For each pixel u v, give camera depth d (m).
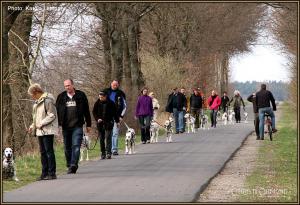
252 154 58.06
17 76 61.91
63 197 31.80
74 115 42.41
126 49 90.00
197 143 68.31
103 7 75.12
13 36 64.25
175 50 132.88
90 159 52.81
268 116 74.50
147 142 69.62
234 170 45.53
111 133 53.03
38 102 39.62
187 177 39.69
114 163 48.78
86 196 32.06
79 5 66.81
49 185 36.44
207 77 160.50
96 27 90.69
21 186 36.38
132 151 57.84
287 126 105.94
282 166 48.56
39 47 62.94
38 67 68.12
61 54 73.44
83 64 90.56
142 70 113.12
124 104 57.16
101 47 94.50
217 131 89.88
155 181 37.75
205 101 134.62
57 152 58.78
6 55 41.84
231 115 116.44
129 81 89.44
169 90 111.50
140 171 43.12
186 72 130.12
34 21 67.88
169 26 125.94
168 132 71.31
